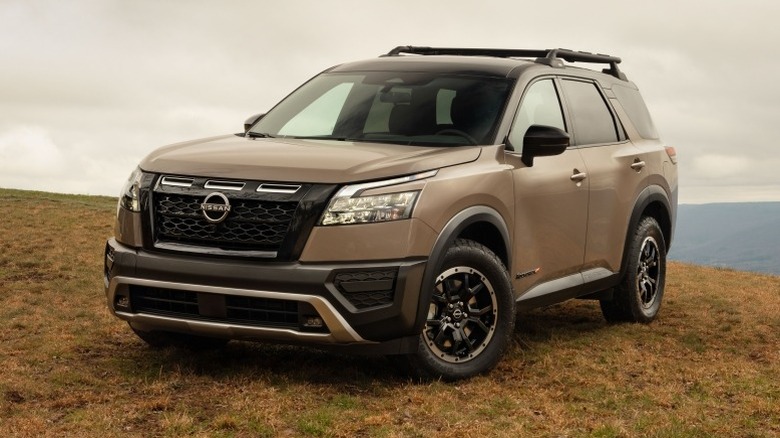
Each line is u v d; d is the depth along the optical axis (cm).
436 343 538
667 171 807
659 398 529
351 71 661
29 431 418
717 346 708
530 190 602
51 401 477
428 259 514
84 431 422
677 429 462
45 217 1362
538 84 650
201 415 454
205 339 608
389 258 502
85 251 1086
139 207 530
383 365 578
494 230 570
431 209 516
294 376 543
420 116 594
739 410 511
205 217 504
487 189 557
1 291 835
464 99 604
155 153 561
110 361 572
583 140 689
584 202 668
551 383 562
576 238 662
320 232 492
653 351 677
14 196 1736
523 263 601
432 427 452
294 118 628
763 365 647
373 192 501
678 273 1220
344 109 616
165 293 521
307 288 488
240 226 503
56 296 819
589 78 734
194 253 508
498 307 567
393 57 679
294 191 497
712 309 886
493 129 588
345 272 492
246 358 589
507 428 454
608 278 718
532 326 755
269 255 495
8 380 511
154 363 570
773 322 830
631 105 791
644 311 784
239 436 423
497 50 723
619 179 719
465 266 546
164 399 476
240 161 519
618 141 744
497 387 537
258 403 473
